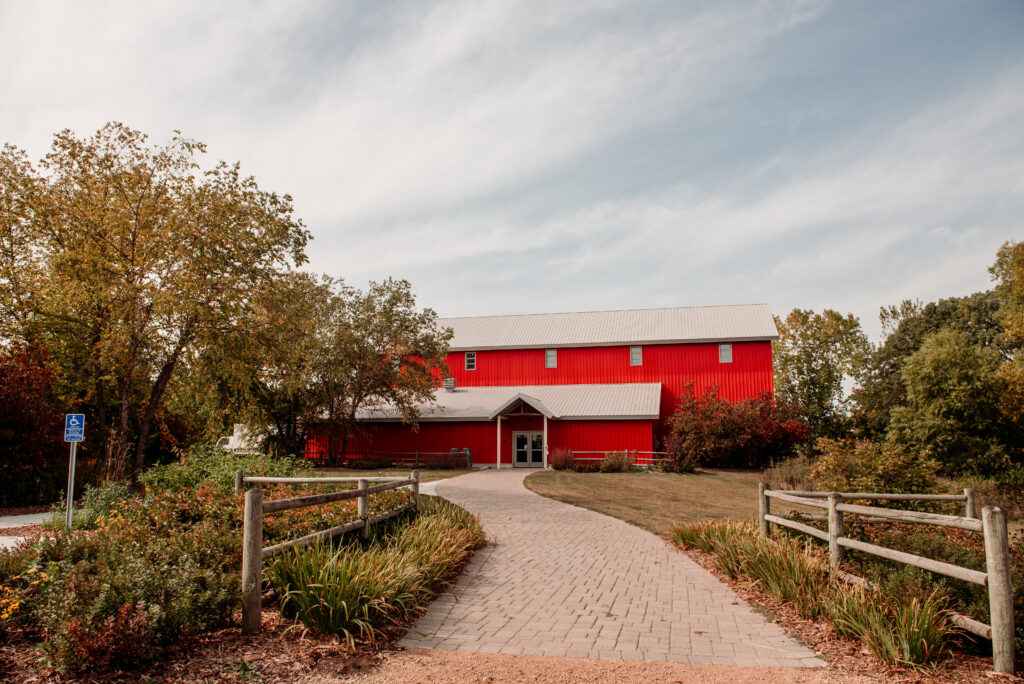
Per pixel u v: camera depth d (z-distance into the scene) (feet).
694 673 17.15
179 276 65.98
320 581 19.89
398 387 118.83
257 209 74.23
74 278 68.08
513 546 38.04
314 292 112.78
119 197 69.10
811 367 178.29
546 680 16.49
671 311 144.46
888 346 164.55
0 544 35.06
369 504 34.04
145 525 26.76
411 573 23.73
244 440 119.03
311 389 114.52
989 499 59.88
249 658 17.03
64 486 63.10
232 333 72.79
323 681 15.85
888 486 44.27
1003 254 154.30
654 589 27.76
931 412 93.09
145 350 73.41
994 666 16.80
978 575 17.49
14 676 15.08
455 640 19.93
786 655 18.71
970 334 152.05
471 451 122.21
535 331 144.36
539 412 113.50
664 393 131.13
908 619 18.22
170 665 16.24
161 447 92.38
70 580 17.19
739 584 28.30
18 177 71.51
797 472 82.74
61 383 70.44
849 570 25.07
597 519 51.06
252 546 19.08
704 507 61.67
